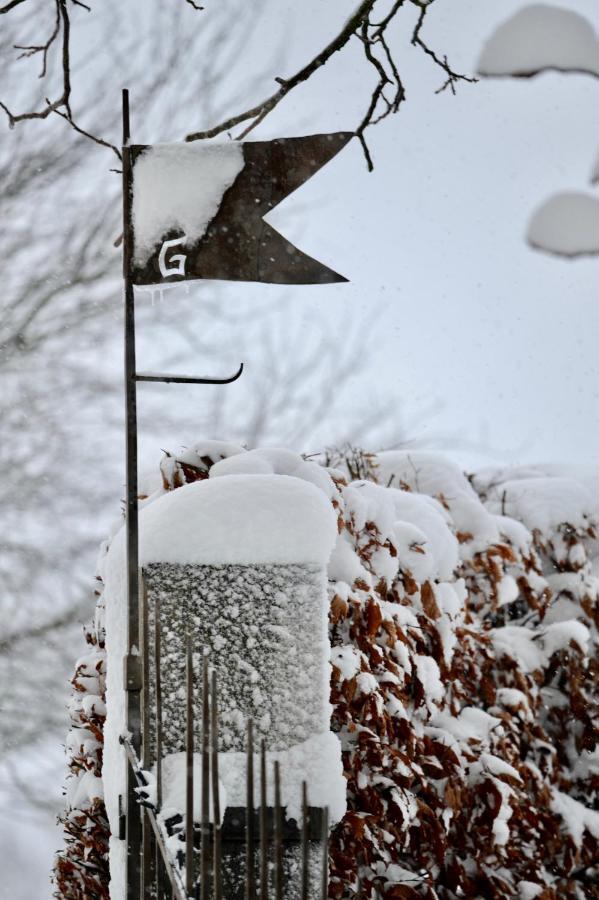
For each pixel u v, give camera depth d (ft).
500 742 30.19
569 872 31.81
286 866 18.44
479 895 28.40
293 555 19.51
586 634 33.91
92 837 25.32
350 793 24.03
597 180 4.71
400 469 35.47
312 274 20.08
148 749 18.17
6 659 86.69
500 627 36.70
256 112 26.58
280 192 20.24
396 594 27.35
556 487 38.11
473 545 33.32
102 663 25.96
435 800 26.20
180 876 13.34
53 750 87.71
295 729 19.16
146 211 20.16
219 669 19.21
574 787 34.99
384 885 25.00
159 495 25.94
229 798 18.47
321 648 19.43
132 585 19.07
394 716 24.75
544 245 4.66
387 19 26.91
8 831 87.04
